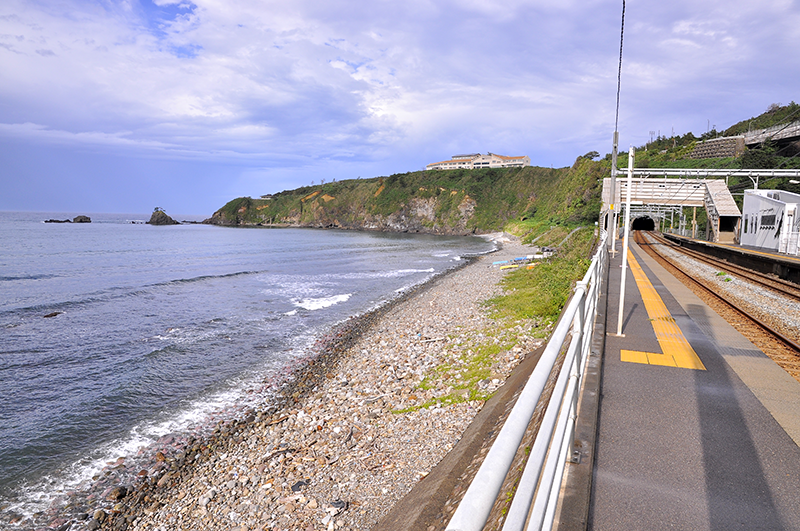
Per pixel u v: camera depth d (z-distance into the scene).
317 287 31.09
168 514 7.43
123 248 65.94
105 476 8.66
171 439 9.92
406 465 7.55
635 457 3.74
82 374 13.83
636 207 71.38
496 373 10.31
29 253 55.69
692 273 18.92
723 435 4.11
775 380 5.57
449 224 148.62
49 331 18.84
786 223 23.92
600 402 4.89
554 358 1.71
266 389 12.47
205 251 63.50
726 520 2.95
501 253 56.41
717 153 90.25
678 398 4.99
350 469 7.78
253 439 9.58
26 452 9.51
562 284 15.41
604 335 7.47
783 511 3.03
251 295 27.77
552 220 79.50
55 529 7.30
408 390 10.61
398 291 29.00
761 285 15.41
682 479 3.42
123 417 11.00
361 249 70.06
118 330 19.00
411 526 5.34
